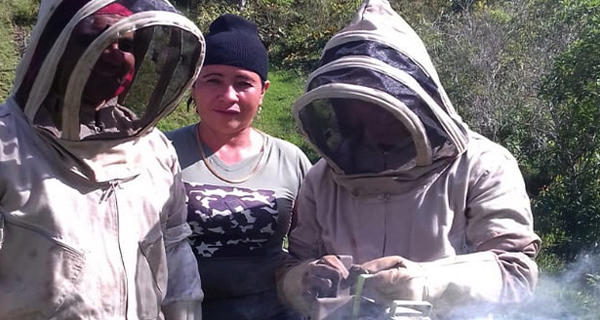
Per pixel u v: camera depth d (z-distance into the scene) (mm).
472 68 9883
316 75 2268
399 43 2258
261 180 2746
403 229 2279
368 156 2273
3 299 1967
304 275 2301
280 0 15914
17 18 14297
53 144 1985
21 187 1945
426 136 2174
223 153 2752
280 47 14812
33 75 1960
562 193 7523
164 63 2072
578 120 7445
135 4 1954
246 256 2705
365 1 2389
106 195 2061
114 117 2088
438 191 2268
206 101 2666
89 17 1883
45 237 1956
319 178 2479
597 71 7285
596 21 7531
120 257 2062
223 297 2705
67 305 1966
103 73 1981
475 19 10781
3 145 1955
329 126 2289
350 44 2285
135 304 2096
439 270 2109
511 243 2195
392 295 2070
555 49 9594
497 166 2283
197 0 15922
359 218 2338
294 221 2775
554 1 9883
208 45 2676
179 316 2285
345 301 2135
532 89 9453
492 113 9422
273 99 12484
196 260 2453
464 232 2281
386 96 2123
